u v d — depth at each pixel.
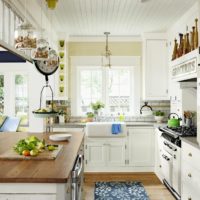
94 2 3.81
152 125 5.20
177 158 3.62
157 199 3.81
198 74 3.08
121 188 4.28
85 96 5.97
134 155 5.21
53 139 3.08
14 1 2.91
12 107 6.73
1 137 3.36
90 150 5.20
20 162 2.12
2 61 6.59
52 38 5.04
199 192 2.85
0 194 1.72
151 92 5.44
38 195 1.73
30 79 5.01
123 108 5.95
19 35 2.32
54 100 5.77
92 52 5.82
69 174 1.82
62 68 5.47
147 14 4.35
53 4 3.47
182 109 4.48
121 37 5.76
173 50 4.87
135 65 5.81
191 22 4.03
